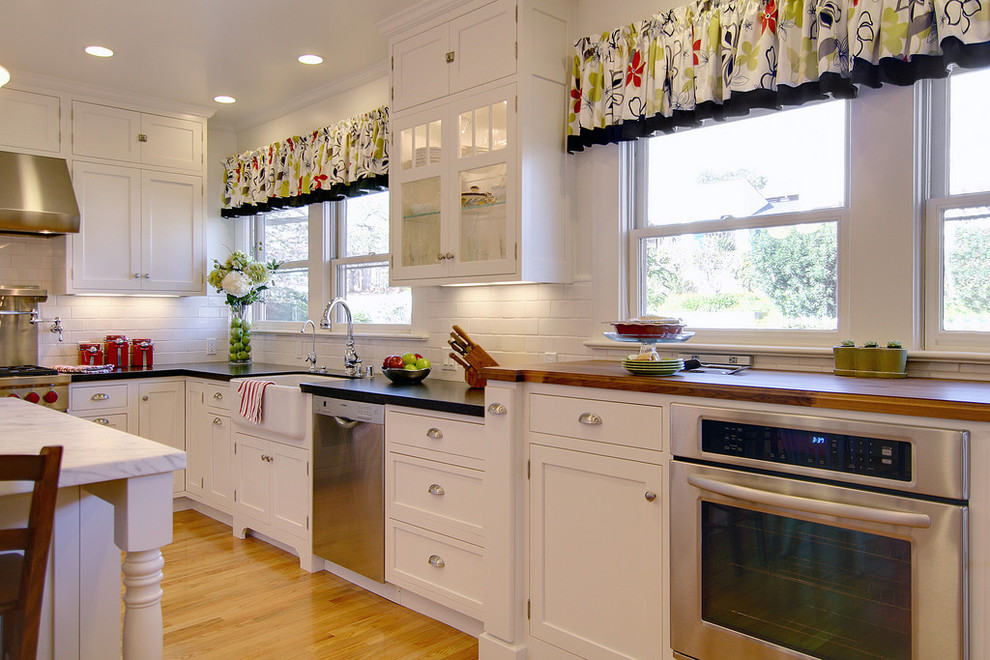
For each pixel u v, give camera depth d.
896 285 2.22
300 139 4.45
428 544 2.74
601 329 2.97
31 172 4.04
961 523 1.49
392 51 3.44
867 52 2.14
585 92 2.92
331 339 4.41
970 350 2.11
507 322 3.33
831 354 2.29
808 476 1.72
